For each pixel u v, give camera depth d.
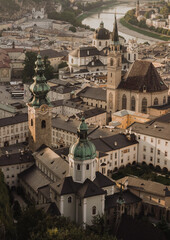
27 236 179.00
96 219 194.88
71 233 166.75
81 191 198.75
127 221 180.62
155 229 178.25
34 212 185.50
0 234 173.62
